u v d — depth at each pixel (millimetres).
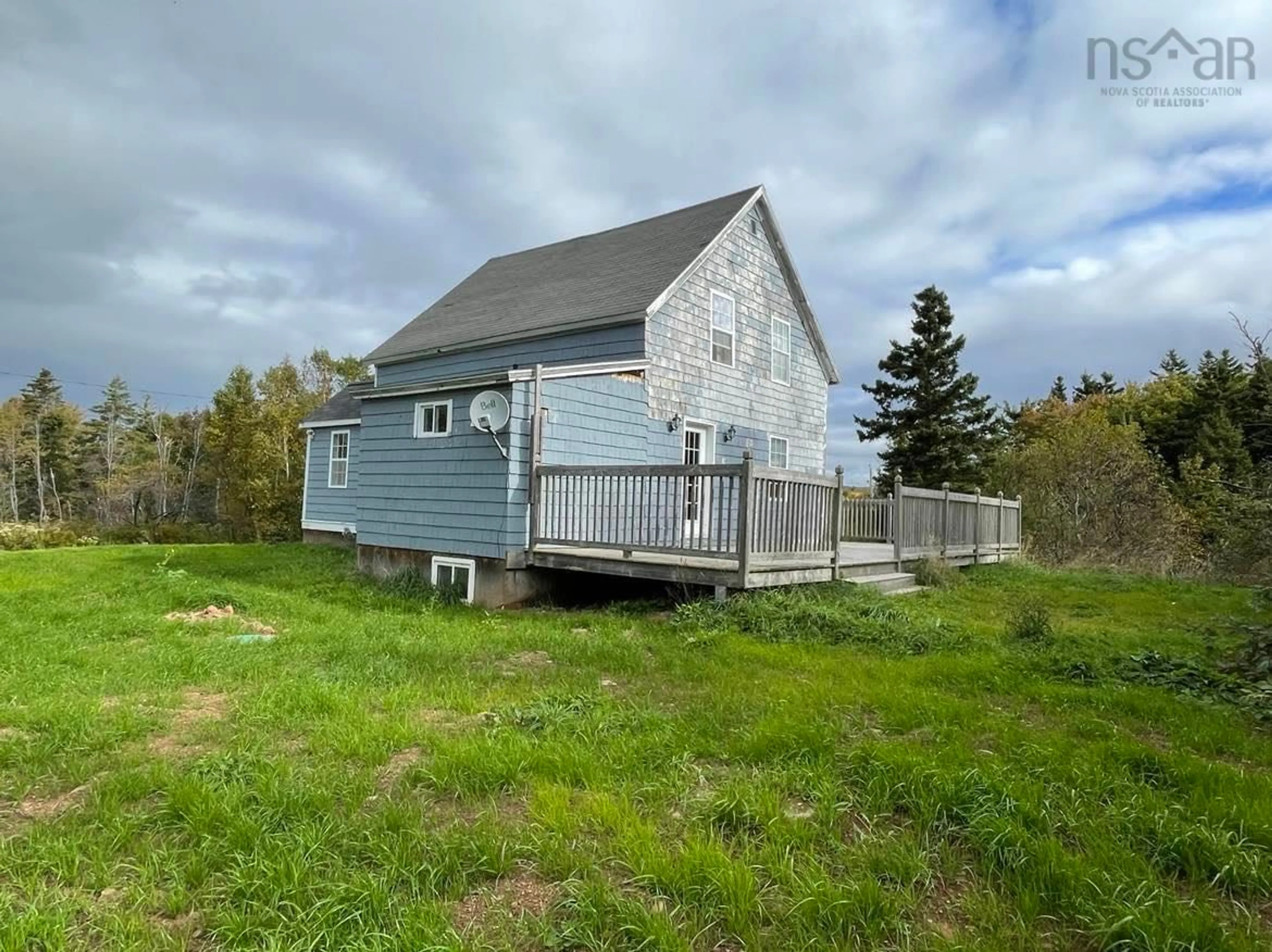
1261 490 6957
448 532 9727
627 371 10852
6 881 2338
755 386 14422
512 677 5000
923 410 28625
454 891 2309
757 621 6688
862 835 2668
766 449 14766
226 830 2627
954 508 12109
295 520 25891
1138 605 9336
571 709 4102
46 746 3479
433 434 10031
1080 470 17234
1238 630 5703
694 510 9805
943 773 3023
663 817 2809
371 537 11031
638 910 2162
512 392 8977
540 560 8914
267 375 30062
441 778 3109
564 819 2715
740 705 4242
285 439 27297
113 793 2930
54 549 16469
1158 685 4984
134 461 42906
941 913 2250
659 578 7754
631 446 11008
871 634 6285
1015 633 6633
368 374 30688
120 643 5930
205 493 38438
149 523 29234
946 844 2609
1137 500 16359
